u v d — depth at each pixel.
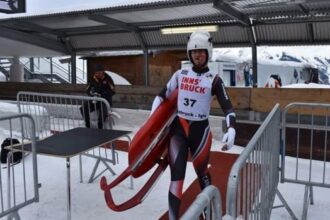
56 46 13.12
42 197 4.40
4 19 10.51
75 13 9.35
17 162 5.69
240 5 7.85
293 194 4.48
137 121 8.29
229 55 16.55
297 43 9.52
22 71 15.27
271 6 7.91
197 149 3.24
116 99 9.83
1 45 12.41
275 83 13.90
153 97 9.26
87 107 7.61
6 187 4.67
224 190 4.39
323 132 5.83
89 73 15.79
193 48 3.16
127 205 3.16
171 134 3.26
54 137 4.09
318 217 3.87
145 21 10.19
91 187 4.73
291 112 6.24
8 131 7.18
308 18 8.58
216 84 3.22
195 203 1.41
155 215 3.88
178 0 7.75
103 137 4.09
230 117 3.09
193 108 3.20
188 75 3.24
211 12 8.96
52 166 5.61
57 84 11.12
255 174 2.48
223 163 5.52
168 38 11.33
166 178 4.98
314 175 5.10
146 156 3.22
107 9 8.77
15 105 7.65
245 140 6.64
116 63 15.20
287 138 6.15
